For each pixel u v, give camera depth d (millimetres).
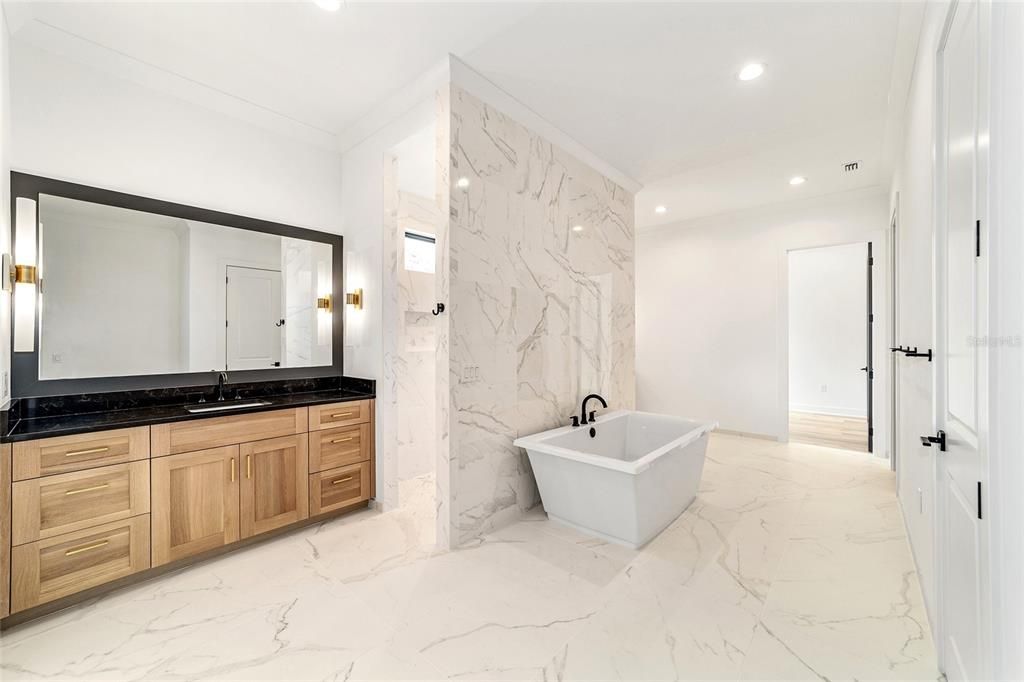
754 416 4852
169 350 2488
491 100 2547
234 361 2725
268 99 2672
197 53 2236
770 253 4730
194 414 2174
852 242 4281
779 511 2881
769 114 2803
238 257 2742
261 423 2408
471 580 2070
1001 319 876
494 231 2611
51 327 2117
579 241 3338
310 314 3061
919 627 1725
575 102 2688
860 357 6184
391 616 1803
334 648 1618
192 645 1635
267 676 1484
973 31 1067
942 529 1500
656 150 3346
